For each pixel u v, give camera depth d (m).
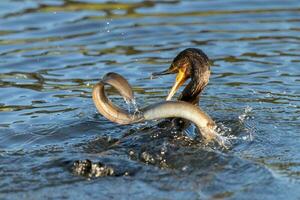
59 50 17.16
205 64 13.36
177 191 10.42
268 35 17.72
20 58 16.75
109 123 13.09
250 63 16.20
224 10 19.36
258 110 13.72
